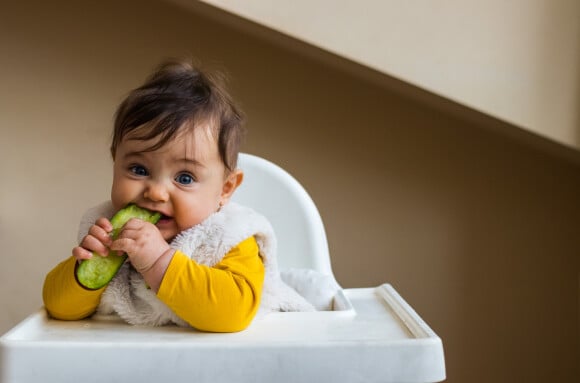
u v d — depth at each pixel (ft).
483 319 5.43
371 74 4.34
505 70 4.07
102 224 2.39
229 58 5.29
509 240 5.40
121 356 2.00
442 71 4.03
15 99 5.34
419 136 5.37
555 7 4.06
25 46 5.32
